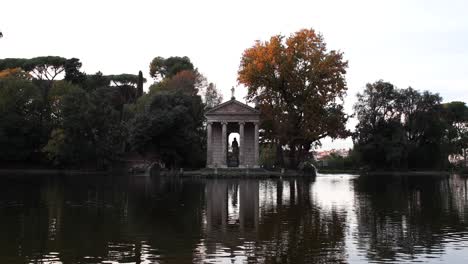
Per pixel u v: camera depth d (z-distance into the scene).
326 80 96.31
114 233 25.09
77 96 115.62
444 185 69.00
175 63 169.38
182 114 107.75
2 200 42.50
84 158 115.69
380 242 22.64
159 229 26.41
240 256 19.58
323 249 21.00
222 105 105.00
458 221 29.62
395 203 40.81
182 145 107.94
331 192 53.53
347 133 100.62
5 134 119.38
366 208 36.88
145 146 108.69
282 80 96.50
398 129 129.25
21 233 24.92
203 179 85.31
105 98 128.00
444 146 137.62
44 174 102.69
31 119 123.69
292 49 96.38
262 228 26.86
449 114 154.50
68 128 113.69
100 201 42.19
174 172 99.12
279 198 45.66
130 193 51.50
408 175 114.25
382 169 133.25
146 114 107.88
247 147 107.81
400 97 133.88
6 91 121.25
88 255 19.73
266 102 98.88
